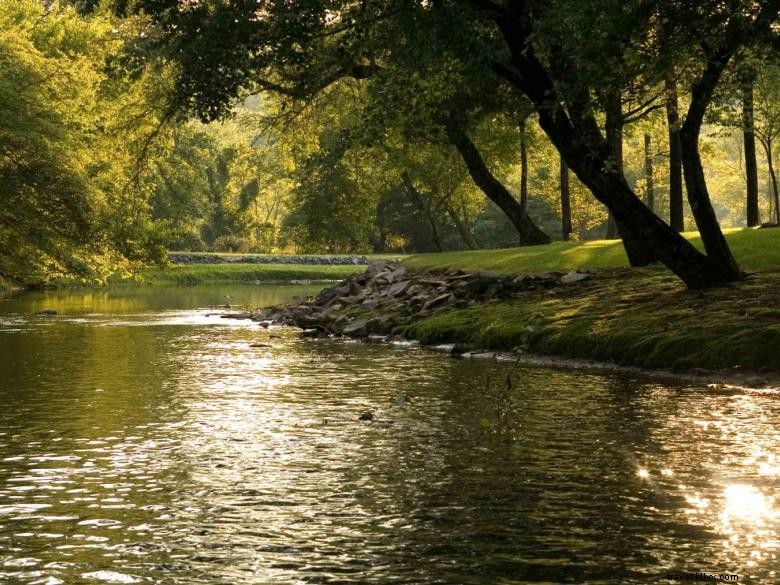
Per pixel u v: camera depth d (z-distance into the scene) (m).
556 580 7.39
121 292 64.62
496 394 16.66
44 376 19.67
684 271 23.66
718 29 21.20
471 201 67.44
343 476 10.70
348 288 41.16
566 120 23.36
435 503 9.58
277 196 122.50
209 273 86.00
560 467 11.01
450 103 40.19
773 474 10.50
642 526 8.73
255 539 8.46
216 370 20.67
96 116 45.06
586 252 34.19
